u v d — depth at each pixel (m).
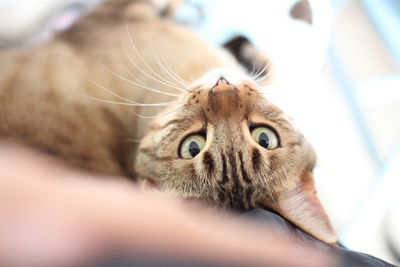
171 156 0.24
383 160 0.43
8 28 0.39
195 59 0.31
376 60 0.46
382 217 0.38
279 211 0.21
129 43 0.33
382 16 0.47
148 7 0.37
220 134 0.23
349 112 0.43
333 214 0.40
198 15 0.41
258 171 0.23
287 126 0.24
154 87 0.30
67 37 0.34
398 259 0.36
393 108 0.44
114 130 0.32
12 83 0.30
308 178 0.24
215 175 0.22
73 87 0.31
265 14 0.40
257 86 0.25
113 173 0.30
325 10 0.40
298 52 0.39
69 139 0.30
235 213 0.18
